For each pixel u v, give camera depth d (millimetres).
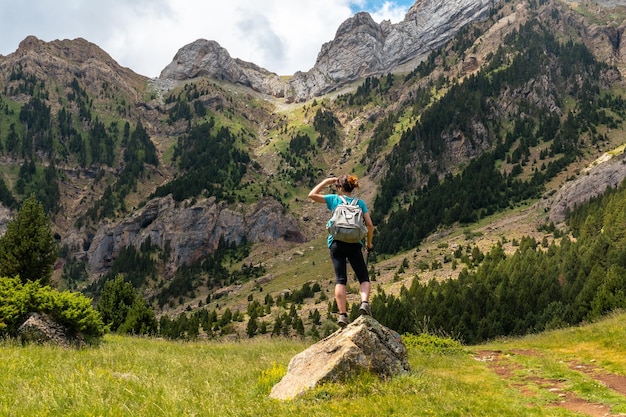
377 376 9273
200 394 9062
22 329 17453
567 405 10664
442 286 81375
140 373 10891
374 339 9656
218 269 187000
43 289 19250
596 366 16188
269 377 10523
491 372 16172
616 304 45188
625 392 11773
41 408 7262
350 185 9055
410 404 8289
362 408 7828
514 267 81938
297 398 8445
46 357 13430
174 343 25688
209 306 144875
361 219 8664
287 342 26406
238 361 15172
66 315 18672
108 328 21078
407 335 23891
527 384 13391
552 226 118500
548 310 63531
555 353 20062
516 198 166125
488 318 66688
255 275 173250
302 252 189375
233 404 8031
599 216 92812
